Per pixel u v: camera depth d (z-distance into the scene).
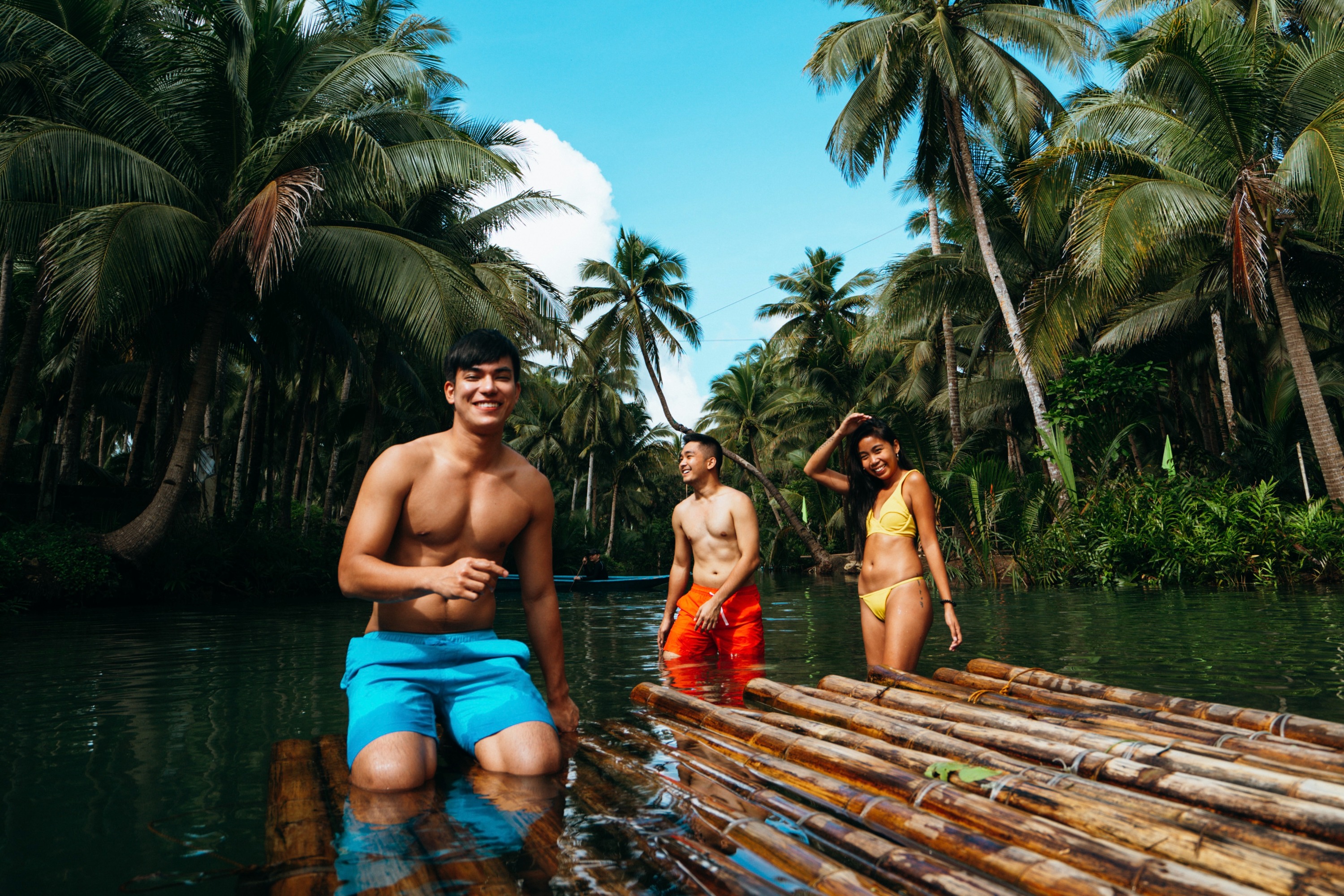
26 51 11.35
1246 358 20.78
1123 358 18.75
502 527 2.45
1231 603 7.60
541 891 1.28
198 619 8.18
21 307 18.16
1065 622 6.10
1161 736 2.20
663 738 2.48
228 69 11.72
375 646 2.34
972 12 16.88
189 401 12.23
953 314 21.59
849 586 15.13
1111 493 13.01
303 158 11.98
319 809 1.74
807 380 29.34
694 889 1.29
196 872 1.42
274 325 15.75
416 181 12.55
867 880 1.27
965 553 13.98
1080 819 1.56
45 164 10.39
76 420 13.57
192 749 2.39
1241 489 13.45
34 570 10.07
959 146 16.39
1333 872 1.24
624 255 29.23
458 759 2.21
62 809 1.80
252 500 17.44
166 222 10.73
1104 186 12.66
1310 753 1.89
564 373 38.78
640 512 49.19
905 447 16.61
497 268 16.25
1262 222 12.66
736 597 4.56
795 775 1.95
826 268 33.34
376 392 17.72
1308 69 12.28
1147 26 16.83
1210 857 1.33
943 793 1.70
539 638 2.65
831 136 17.84
